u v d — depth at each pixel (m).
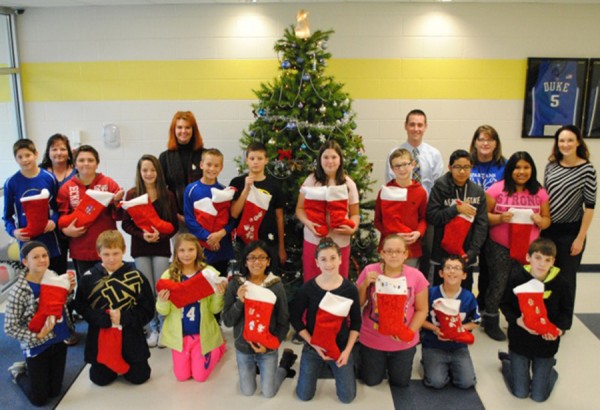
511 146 5.11
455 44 4.91
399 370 3.29
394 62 4.95
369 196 5.20
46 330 3.04
